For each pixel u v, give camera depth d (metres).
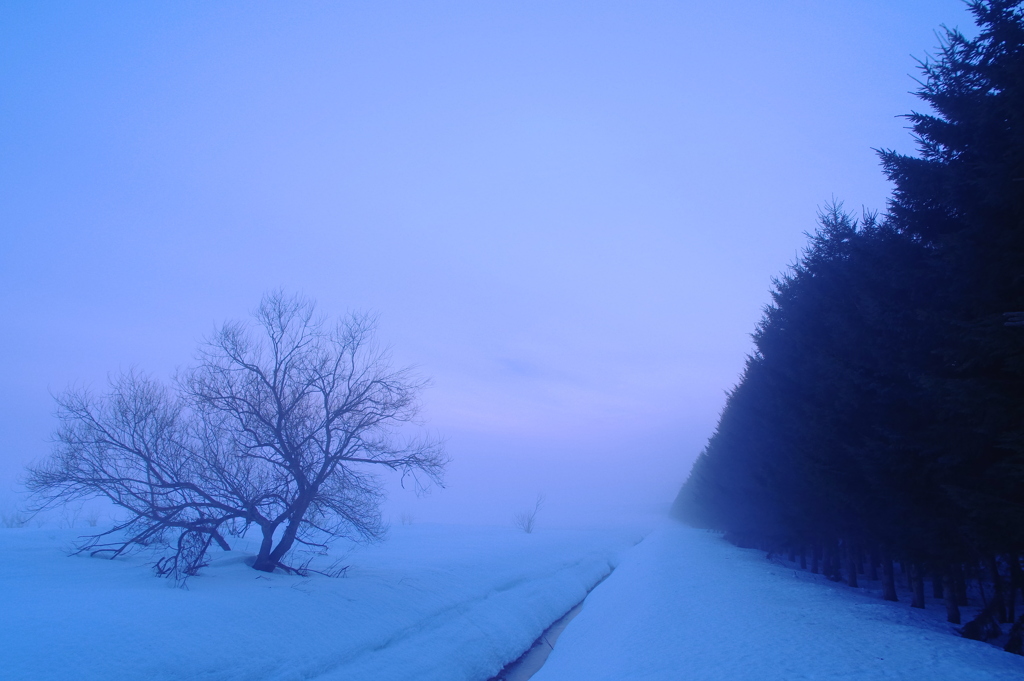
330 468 17.97
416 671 14.22
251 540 26.89
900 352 12.83
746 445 32.75
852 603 16.91
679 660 12.48
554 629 22.77
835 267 19.25
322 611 14.91
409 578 20.55
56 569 16.25
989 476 11.01
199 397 17.59
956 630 13.14
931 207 12.61
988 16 10.26
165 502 17.00
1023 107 9.43
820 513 19.73
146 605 12.54
